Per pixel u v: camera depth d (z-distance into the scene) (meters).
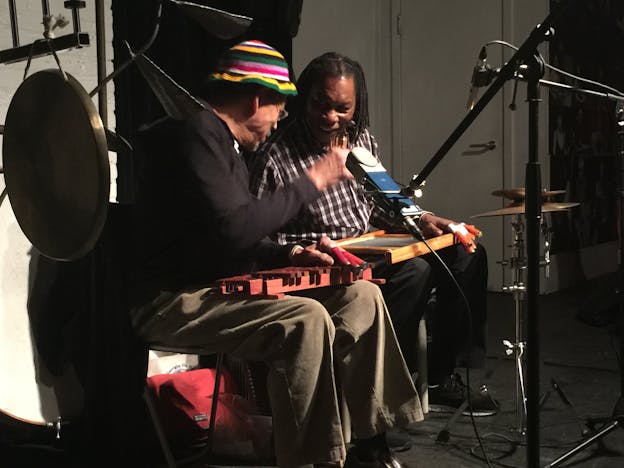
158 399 2.60
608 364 3.73
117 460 2.39
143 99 3.31
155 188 2.12
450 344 2.91
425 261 2.73
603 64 6.32
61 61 2.82
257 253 2.21
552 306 5.26
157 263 2.17
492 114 5.70
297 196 2.09
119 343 2.23
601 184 6.49
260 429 2.57
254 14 3.60
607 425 2.45
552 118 5.73
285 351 1.94
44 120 1.77
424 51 5.96
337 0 5.55
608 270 6.56
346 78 2.61
